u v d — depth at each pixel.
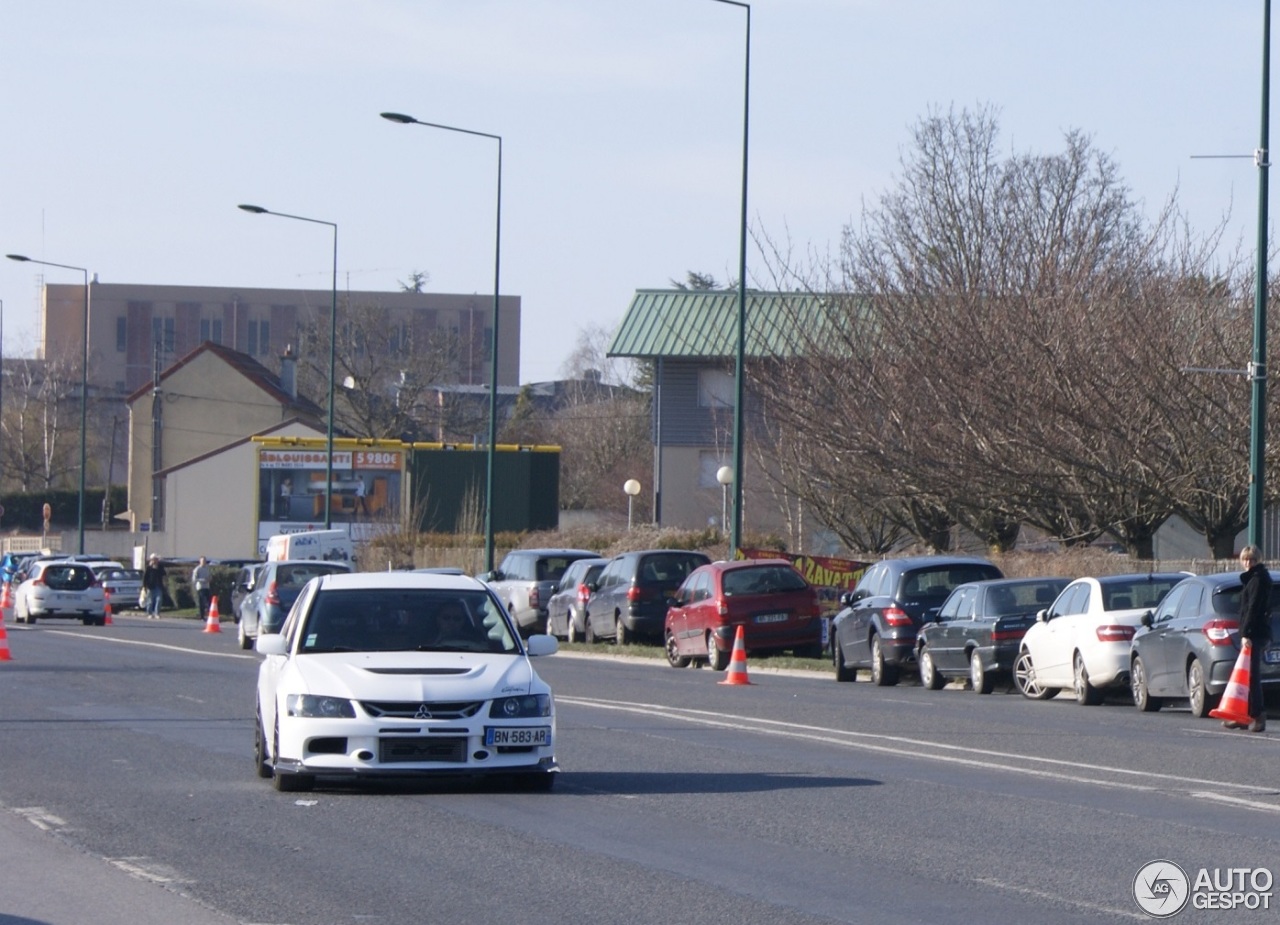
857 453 67.81
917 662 47.75
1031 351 64.62
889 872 17.98
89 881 17.44
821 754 29.16
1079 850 19.25
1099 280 69.12
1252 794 23.77
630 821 21.48
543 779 24.08
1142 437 62.34
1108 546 83.81
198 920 15.55
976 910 16.05
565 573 74.25
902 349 68.69
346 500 132.00
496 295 81.69
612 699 41.22
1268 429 60.41
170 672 49.25
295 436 146.12
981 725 34.59
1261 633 33.69
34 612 88.44
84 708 37.38
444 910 16.03
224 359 171.75
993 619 44.09
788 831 20.69
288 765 22.72
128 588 111.56
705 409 116.50
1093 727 34.19
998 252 75.31
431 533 114.56
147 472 173.50
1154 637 37.91
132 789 24.31
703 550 85.88
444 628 24.66
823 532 91.56
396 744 22.42
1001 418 64.44
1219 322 63.59
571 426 188.00
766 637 55.38
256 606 63.88
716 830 20.75
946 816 21.84
